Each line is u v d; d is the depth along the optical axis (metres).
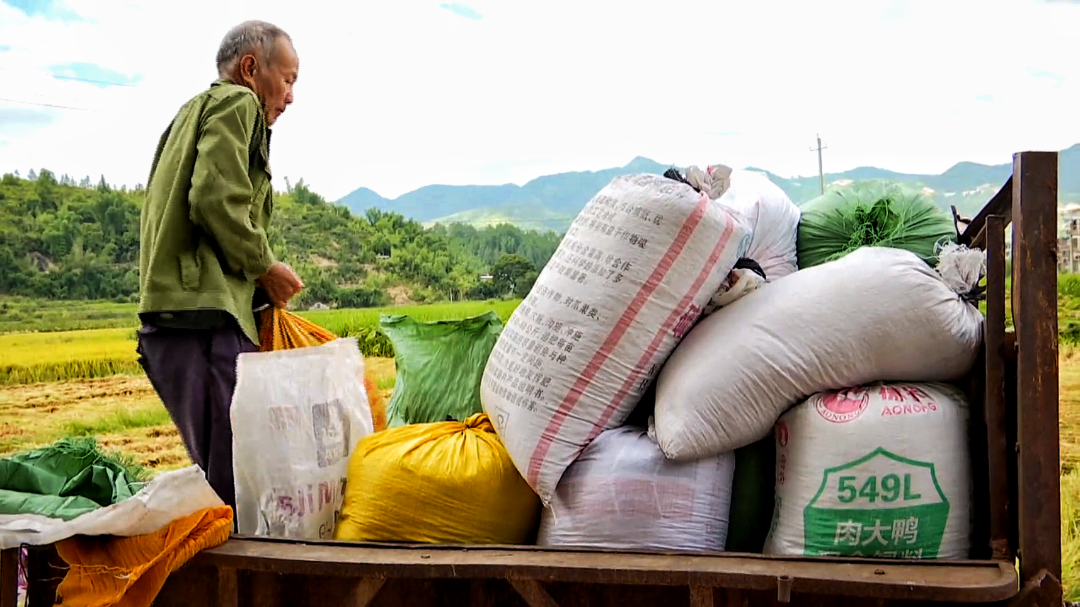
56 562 2.19
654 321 2.09
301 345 2.90
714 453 2.03
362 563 1.84
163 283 2.67
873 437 1.88
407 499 2.18
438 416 2.80
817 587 1.65
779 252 2.41
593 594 1.89
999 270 1.84
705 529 2.03
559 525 2.08
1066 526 3.68
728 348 2.01
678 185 2.13
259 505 2.32
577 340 2.09
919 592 1.61
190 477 2.02
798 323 1.98
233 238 2.68
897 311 1.92
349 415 2.49
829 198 2.53
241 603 2.02
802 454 1.96
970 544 1.93
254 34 2.93
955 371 1.98
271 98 2.98
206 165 2.65
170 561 1.95
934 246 2.26
